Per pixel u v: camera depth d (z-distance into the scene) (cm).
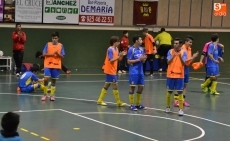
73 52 2455
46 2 2283
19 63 2077
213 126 1207
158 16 2561
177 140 1042
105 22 2414
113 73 1419
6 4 2209
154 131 1123
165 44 2452
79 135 1056
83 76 2152
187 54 1458
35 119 1210
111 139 1029
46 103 1443
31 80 1653
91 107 1404
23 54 2197
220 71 2697
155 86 1898
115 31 2523
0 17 2205
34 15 2267
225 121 1277
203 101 1595
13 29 2309
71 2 2330
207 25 2675
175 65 1325
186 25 2630
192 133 1119
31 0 2252
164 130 1138
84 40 2470
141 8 2509
